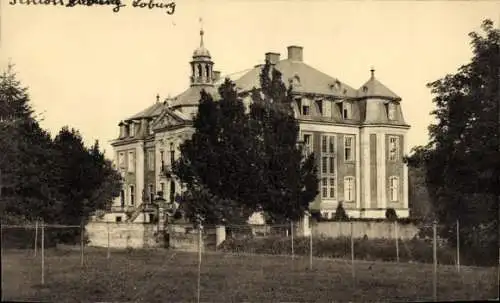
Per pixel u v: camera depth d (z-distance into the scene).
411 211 63.59
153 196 60.66
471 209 32.25
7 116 37.22
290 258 34.94
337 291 23.53
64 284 24.53
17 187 38.22
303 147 49.03
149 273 28.31
